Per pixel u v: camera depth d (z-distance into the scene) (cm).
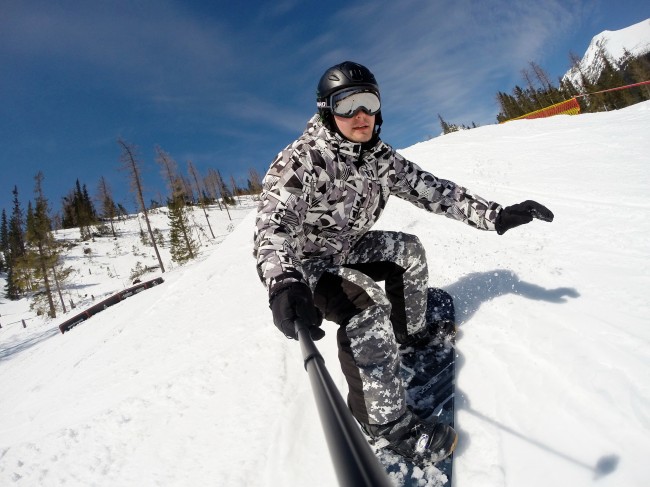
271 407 188
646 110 726
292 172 146
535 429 126
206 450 171
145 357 360
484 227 189
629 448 108
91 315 1433
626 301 176
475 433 133
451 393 154
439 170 709
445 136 1266
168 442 185
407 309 183
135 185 3123
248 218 1120
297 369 219
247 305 393
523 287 221
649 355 137
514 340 174
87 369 430
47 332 1941
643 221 273
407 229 429
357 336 136
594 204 342
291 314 98
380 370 131
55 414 305
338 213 161
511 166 593
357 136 152
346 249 175
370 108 149
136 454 184
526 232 318
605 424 118
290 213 142
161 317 514
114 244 4584
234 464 156
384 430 127
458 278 263
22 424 321
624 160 459
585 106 5000
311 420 172
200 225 5112
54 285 2992
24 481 188
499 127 1111
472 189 519
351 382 135
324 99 152
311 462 147
